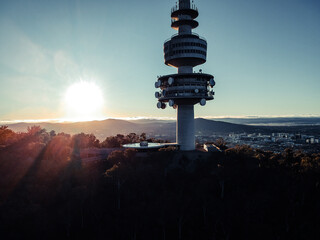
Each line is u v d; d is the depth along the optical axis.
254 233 70.12
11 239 61.06
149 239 70.31
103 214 74.75
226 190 81.69
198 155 95.81
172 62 103.88
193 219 75.44
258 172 85.75
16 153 94.94
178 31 104.94
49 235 68.62
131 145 114.62
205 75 100.19
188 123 105.81
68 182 75.75
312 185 80.62
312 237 67.81
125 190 79.69
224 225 71.38
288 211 74.38
